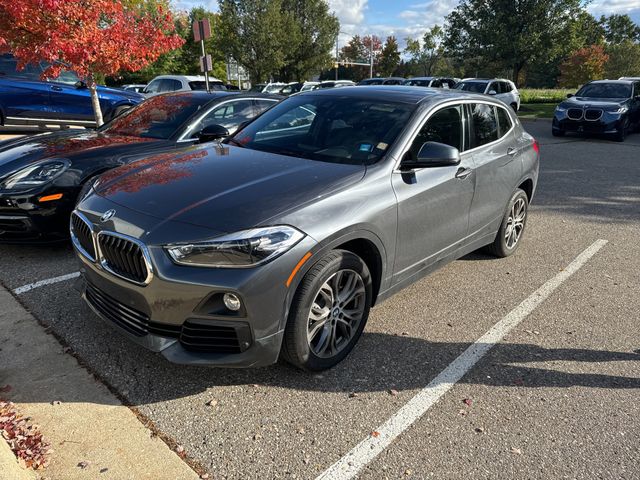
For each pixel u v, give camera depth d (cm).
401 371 316
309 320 286
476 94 452
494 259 513
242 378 300
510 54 2864
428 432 263
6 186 435
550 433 266
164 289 255
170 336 266
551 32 2800
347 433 260
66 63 816
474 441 258
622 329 379
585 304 418
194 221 263
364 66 6781
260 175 312
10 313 359
